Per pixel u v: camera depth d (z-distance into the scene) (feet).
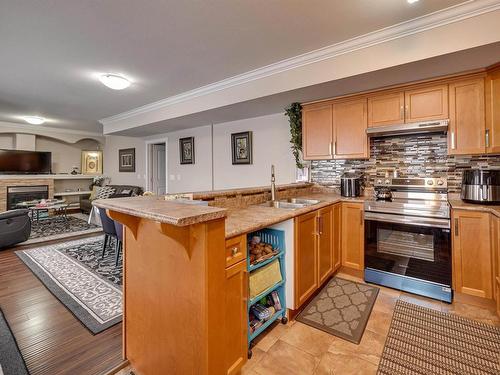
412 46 7.00
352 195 10.06
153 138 20.54
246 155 14.29
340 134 10.16
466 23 6.32
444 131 9.04
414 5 6.18
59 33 7.39
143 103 14.61
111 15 6.57
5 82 11.22
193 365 3.99
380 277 8.68
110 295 8.16
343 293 8.18
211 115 13.41
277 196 9.41
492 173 7.48
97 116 18.03
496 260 6.77
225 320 4.23
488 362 5.26
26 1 5.98
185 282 4.04
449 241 7.50
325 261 8.29
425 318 6.82
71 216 21.97
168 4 6.15
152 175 21.49
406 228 8.15
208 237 3.78
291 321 6.71
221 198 7.18
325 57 8.45
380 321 6.72
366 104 9.56
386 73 7.80
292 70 9.25
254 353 5.58
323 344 5.86
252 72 10.14
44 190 22.56
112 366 5.27
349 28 7.17
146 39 7.74
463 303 7.52
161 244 4.43
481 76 7.62
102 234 15.85
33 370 5.13
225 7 6.28
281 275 6.49
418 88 8.54
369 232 8.90
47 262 10.97
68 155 25.88
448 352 5.56
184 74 10.37
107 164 26.71
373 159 10.57
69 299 7.89
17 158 21.50
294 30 7.27
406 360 5.35
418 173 9.70
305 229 7.04
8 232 12.51
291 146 12.67
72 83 11.33
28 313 7.16
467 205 7.55
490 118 7.51
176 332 4.23
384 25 7.02
